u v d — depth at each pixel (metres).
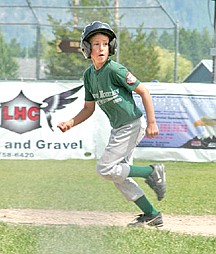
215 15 40.81
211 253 12.28
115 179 14.34
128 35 53.16
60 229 13.92
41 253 11.90
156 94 34.06
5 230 13.84
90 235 13.25
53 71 50.41
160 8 46.41
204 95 34.19
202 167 32.41
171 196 21.66
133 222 14.91
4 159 34.22
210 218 16.72
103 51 13.74
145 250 12.17
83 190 22.50
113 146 14.16
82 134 34.38
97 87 14.05
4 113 34.16
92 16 47.75
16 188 23.17
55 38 48.62
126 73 13.84
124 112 14.00
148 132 13.94
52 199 19.91
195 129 34.28
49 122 34.22
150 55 53.97
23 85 34.12
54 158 34.38
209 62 70.44
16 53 57.94
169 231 14.02
